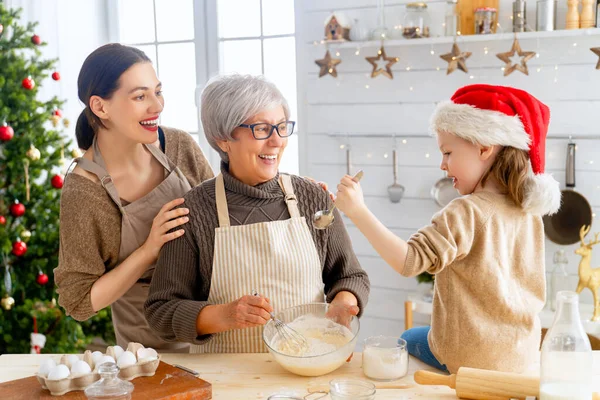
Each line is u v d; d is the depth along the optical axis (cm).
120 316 195
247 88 159
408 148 331
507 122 155
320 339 154
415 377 140
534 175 158
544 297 163
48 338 320
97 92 169
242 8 371
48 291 323
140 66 170
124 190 184
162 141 198
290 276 166
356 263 181
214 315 152
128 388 125
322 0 340
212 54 380
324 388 139
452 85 317
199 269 168
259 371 150
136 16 400
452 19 304
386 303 348
